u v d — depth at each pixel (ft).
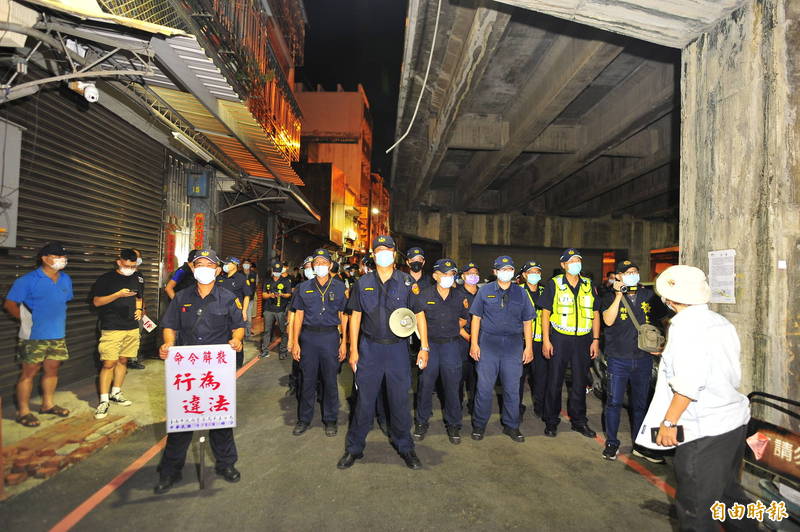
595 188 78.18
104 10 14.23
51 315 14.99
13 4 12.70
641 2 14.19
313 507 10.69
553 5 15.66
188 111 21.89
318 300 15.74
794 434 8.75
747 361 12.85
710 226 14.39
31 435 13.82
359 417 13.10
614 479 12.73
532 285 20.07
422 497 11.32
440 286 15.87
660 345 13.16
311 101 103.45
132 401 18.24
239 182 35.37
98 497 10.88
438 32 32.27
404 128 54.54
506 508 10.90
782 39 12.24
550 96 39.19
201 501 10.85
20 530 9.37
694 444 7.66
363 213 110.42
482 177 71.77
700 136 15.01
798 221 12.13
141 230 25.61
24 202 16.56
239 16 24.61
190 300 11.69
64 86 18.13
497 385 24.27
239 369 25.63
